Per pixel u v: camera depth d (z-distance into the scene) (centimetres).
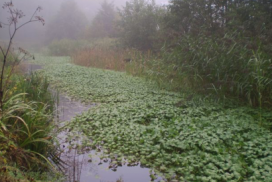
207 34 1052
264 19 938
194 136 489
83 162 437
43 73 1373
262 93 694
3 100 447
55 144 491
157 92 891
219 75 779
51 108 671
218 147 439
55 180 373
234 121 569
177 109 675
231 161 389
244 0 1095
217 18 1154
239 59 751
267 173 349
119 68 1494
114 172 405
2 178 300
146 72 1126
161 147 462
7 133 377
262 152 410
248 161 397
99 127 570
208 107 691
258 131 509
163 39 1320
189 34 1118
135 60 1437
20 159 371
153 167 410
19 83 635
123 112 669
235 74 739
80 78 1202
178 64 933
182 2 1260
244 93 747
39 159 409
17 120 419
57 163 430
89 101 823
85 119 628
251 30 977
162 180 368
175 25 1295
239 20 995
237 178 348
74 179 384
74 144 502
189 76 861
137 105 734
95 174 400
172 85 930
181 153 438
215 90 743
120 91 927
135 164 426
